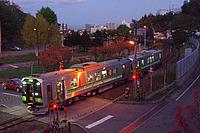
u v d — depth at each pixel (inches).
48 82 1301.7
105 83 1685.5
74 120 1220.5
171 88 1716.3
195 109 540.1
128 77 1945.1
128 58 1994.3
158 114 1278.3
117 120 1218.6
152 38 3887.8
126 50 3371.1
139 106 1406.3
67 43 3914.9
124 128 1127.6
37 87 1280.8
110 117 1256.2
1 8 4451.3
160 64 2561.5
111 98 1550.2
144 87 1724.9
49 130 1052.5
